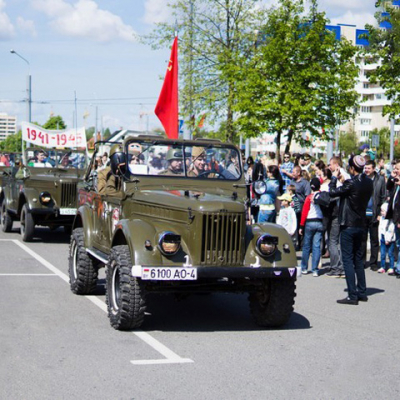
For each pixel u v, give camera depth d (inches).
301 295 394.0
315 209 459.5
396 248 502.3
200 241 281.0
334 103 813.2
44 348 261.0
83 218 366.6
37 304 345.4
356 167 370.6
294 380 228.8
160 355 255.6
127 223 294.0
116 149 333.7
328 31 808.9
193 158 343.0
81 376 226.8
